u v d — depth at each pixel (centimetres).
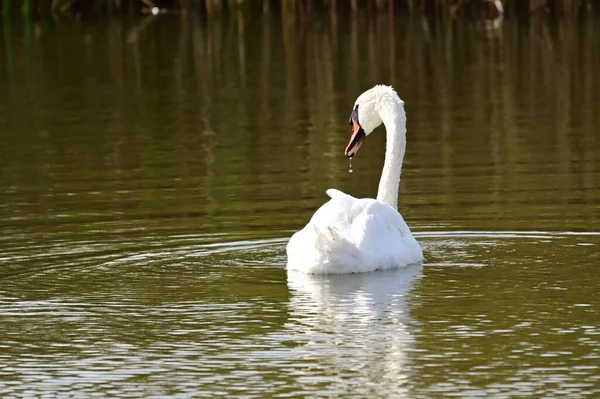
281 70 3139
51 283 1243
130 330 1070
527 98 2600
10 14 4384
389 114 1420
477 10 4394
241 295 1178
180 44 3706
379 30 3916
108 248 1403
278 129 2312
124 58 3438
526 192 1681
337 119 2412
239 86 2897
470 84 2830
